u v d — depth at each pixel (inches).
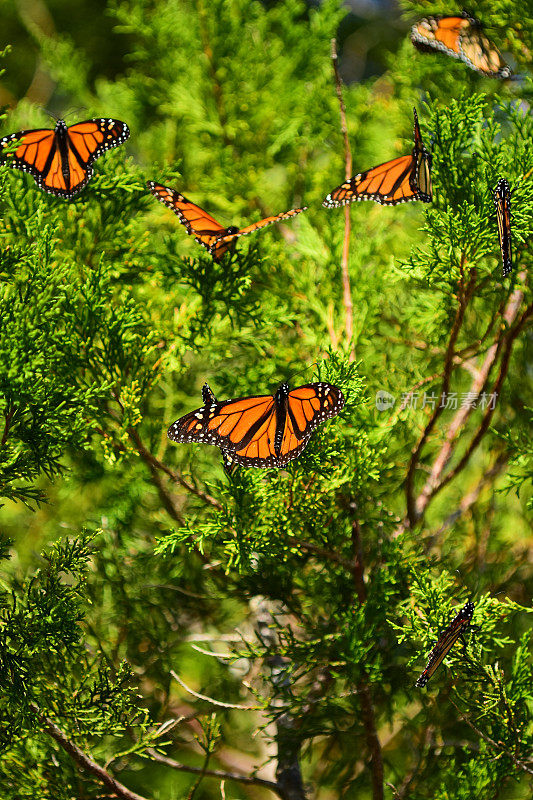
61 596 110.6
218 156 118.8
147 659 118.3
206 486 115.8
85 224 113.7
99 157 112.9
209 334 113.7
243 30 119.1
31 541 118.3
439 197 113.5
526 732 112.3
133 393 111.3
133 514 117.4
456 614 111.5
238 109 119.2
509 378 119.2
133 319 111.3
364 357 116.9
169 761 115.0
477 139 114.0
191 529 111.1
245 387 115.3
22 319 108.8
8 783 111.9
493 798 112.7
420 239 118.9
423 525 118.8
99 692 112.0
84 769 112.4
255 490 111.3
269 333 115.6
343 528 112.9
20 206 111.9
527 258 112.8
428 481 118.1
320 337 115.1
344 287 114.9
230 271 113.6
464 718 112.6
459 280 112.3
